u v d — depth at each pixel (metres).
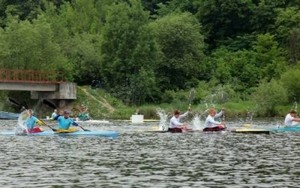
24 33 194.88
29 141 76.81
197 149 65.38
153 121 157.88
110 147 68.12
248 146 69.50
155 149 65.44
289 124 104.56
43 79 194.50
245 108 185.75
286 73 196.38
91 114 189.50
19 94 198.00
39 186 39.94
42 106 193.88
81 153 60.97
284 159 54.97
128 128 113.19
